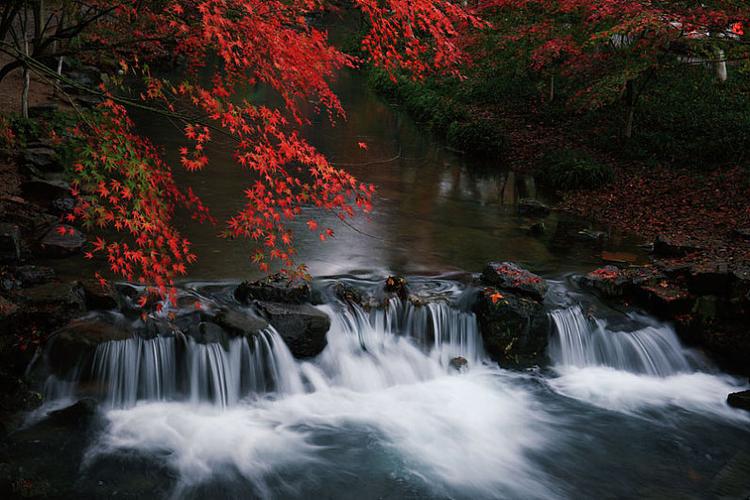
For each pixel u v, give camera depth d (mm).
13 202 10578
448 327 9391
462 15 7246
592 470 7367
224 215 11898
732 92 20531
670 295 10055
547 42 18172
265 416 7844
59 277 8727
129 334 7645
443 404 8438
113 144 6395
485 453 7539
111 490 6277
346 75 34875
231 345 8039
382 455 7312
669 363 9711
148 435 7148
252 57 6375
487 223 13570
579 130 20531
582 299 10172
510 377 9125
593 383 9211
